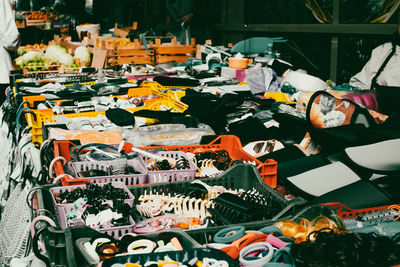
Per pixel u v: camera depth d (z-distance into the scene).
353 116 3.44
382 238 1.82
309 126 3.42
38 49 8.23
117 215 2.05
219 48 7.11
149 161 3.02
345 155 2.80
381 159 2.74
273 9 8.27
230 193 2.36
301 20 7.59
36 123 3.82
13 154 3.81
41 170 2.92
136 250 1.75
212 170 2.88
